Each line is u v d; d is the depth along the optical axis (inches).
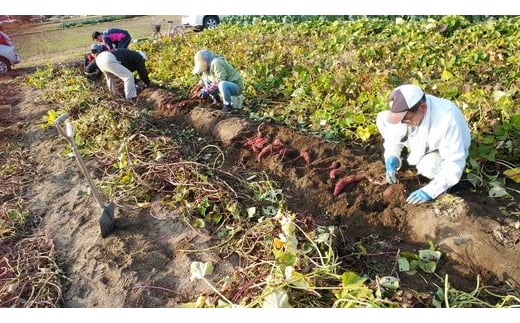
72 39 820.6
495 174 170.2
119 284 135.3
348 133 213.9
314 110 246.7
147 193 178.5
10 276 145.3
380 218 155.9
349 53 332.5
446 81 241.9
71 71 438.3
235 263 139.0
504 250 127.2
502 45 309.1
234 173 193.6
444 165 143.4
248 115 259.1
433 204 149.2
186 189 171.3
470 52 298.4
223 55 393.4
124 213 169.3
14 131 284.0
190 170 183.3
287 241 127.4
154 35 655.1
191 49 439.2
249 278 128.2
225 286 126.5
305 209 169.6
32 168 226.1
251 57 367.6
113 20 1064.8
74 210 179.5
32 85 424.8
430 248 136.5
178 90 333.4
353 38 370.0
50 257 150.9
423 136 145.8
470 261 130.5
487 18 411.5
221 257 141.8
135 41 626.5
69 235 163.9
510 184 164.2
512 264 124.4
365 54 319.9
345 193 168.1
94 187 153.6
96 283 137.7
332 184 175.5
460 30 363.9
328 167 187.5
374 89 246.1
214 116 251.0
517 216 142.9
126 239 154.2
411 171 169.8
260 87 293.3
